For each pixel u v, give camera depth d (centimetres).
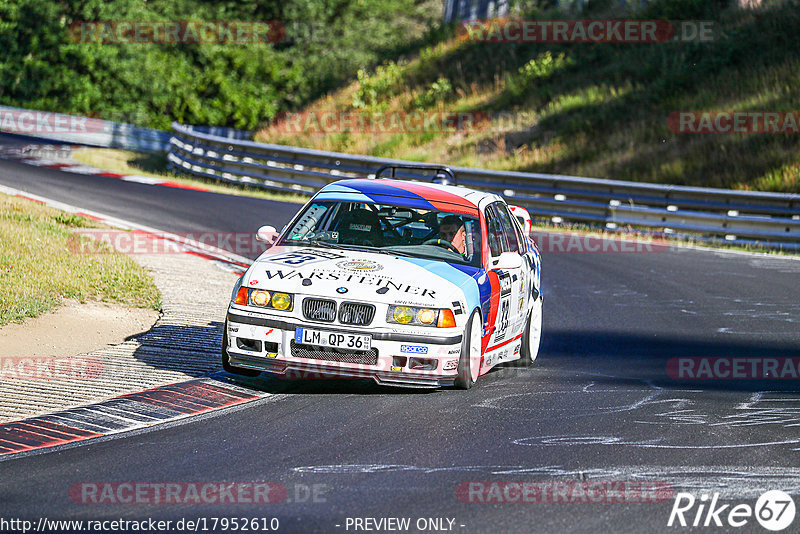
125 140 8012
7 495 1037
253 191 5250
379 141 6794
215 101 10062
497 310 1706
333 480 1106
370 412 1445
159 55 10025
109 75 9444
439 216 1759
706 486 1112
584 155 5725
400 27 12644
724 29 6562
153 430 1320
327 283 1530
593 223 4441
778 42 6159
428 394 1588
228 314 1562
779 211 4019
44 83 9100
